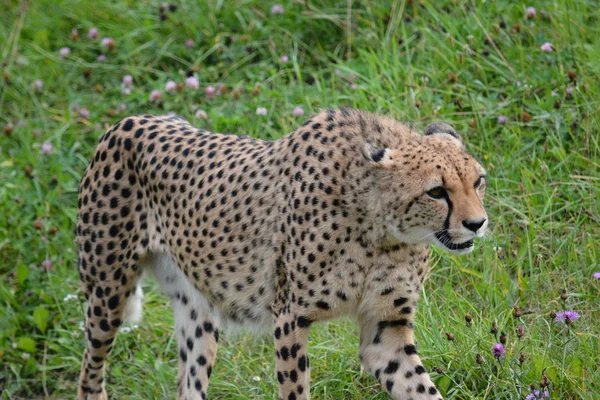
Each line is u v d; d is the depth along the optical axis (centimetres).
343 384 952
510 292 986
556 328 938
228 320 942
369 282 830
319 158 834
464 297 1000
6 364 1103
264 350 1045
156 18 1452
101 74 1420
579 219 1055
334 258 822
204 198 916
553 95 1155
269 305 895
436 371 910
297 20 1389
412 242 810
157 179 949
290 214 846
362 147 801
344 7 1392
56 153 1277
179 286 989
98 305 979
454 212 782
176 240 945
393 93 1204
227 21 1433
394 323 855
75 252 1184
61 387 1084
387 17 1350
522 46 1253
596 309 954
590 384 854
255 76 1312
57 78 1422
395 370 852
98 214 957
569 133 1133
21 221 1212
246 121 1251
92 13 1493
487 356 910
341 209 815
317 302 836
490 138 1153
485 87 1190
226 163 917
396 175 790
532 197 1078
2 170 1283
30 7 1516
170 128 972
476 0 1302
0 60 1438
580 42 1214
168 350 1073
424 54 1275
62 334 1109
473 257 1031
